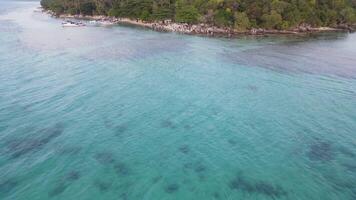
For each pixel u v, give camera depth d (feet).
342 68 213.66
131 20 439.63
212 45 282.77
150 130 125.49
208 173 100.94
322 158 109.70
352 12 418.72
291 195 91.97
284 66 217.36
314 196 91.56
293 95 165.17
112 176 98.22
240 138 121.39
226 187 94.79
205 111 143.64
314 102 156.35
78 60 217.97
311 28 388.57
